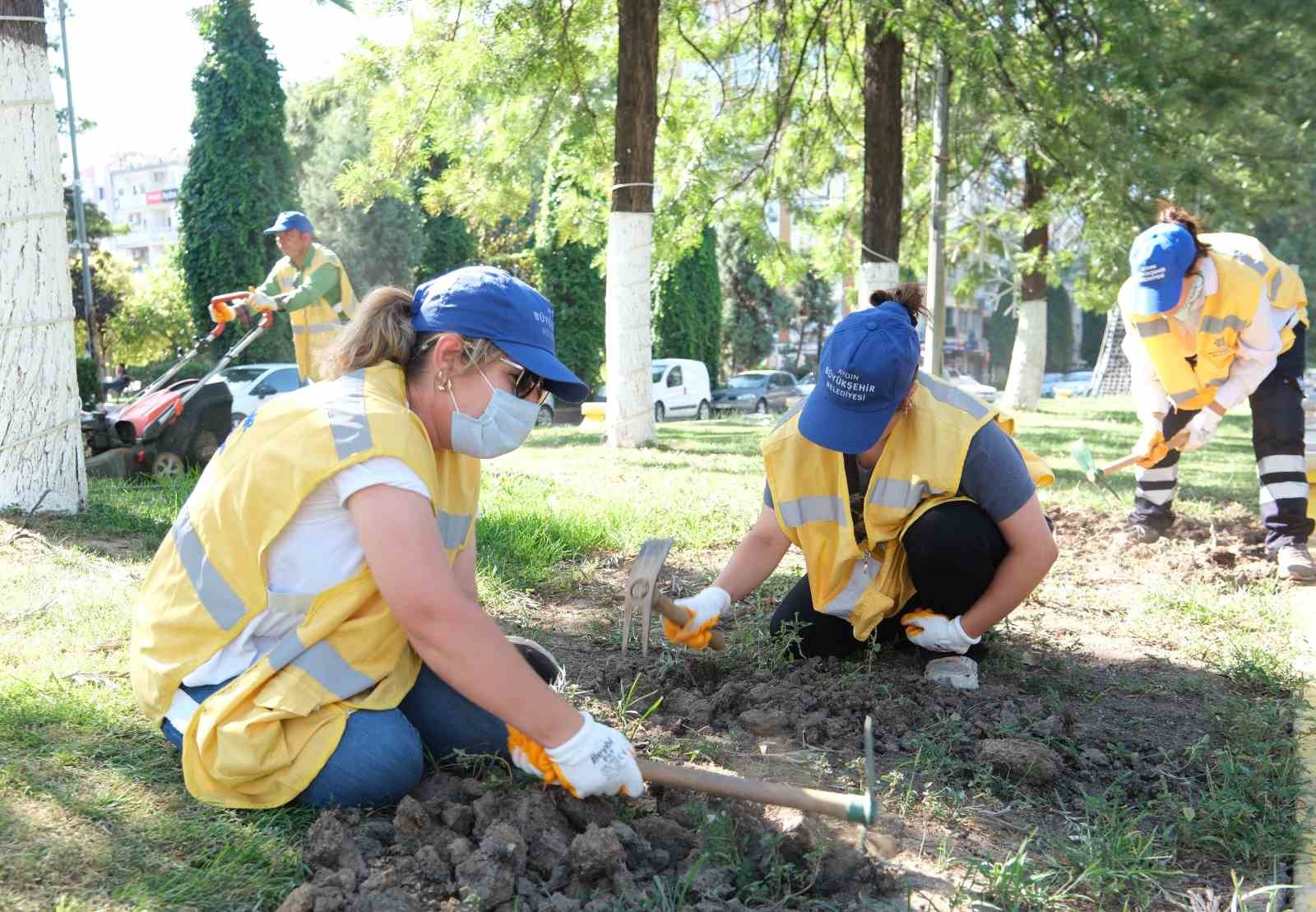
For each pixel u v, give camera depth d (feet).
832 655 12.67
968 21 39.32
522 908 7.12
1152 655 14.06
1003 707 11.05
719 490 26.86
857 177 59.16
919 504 11.56
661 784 8.48
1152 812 9.37
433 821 8.02
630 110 40.09
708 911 7.14
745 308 153.07
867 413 10.42
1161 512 21.66
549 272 102.58
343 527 7.90
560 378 8.18
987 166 54.95
